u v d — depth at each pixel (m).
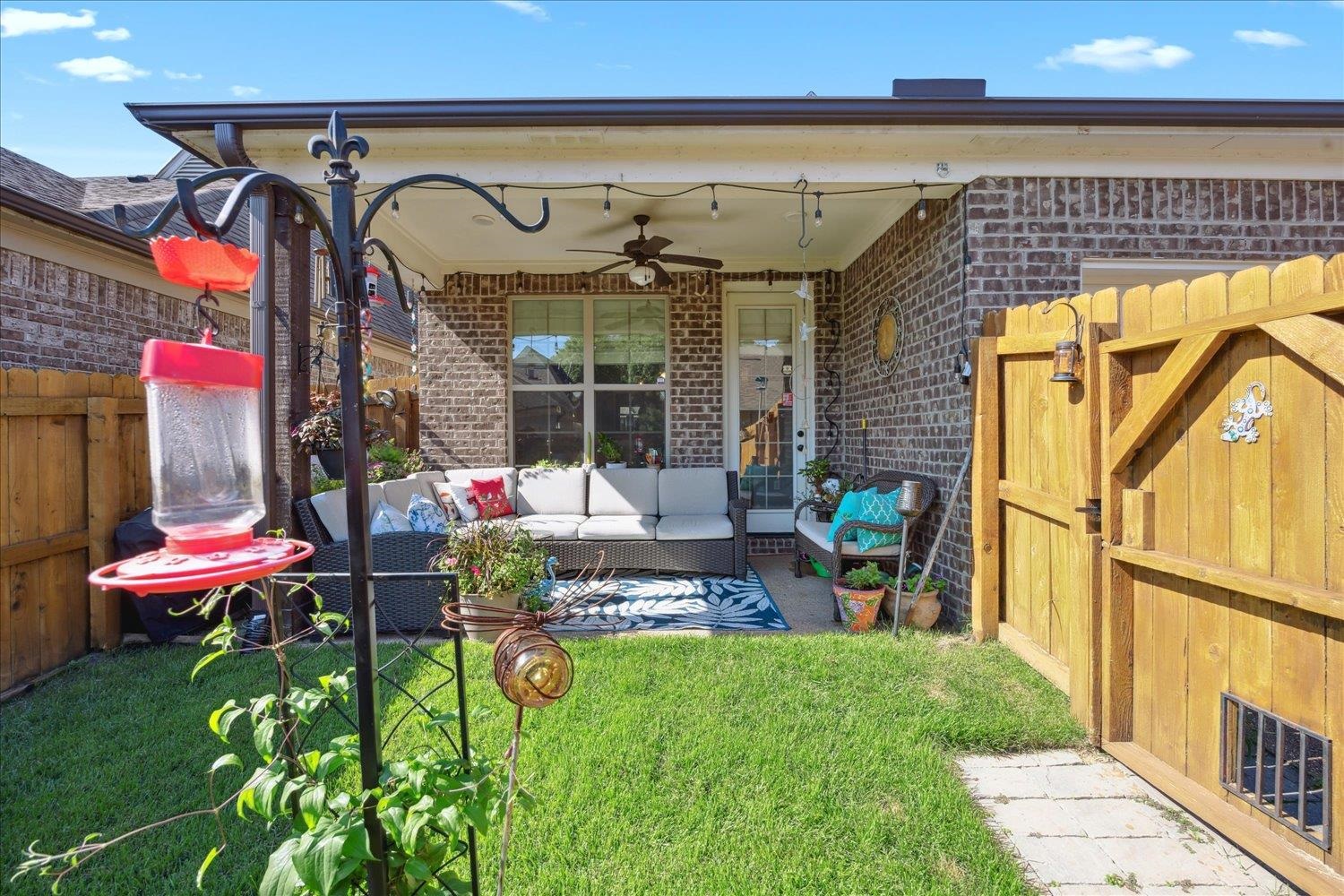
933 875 1.80
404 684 2.98
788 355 6.79
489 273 6.67
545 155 4.03
